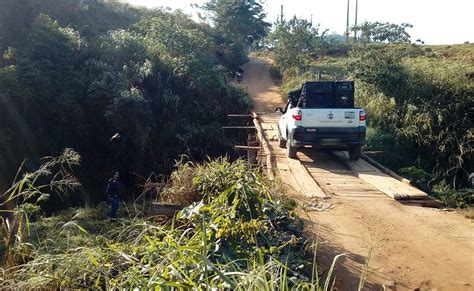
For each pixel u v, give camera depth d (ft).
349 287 16.53
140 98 56.90
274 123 63.98
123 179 57.72
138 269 13.28
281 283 11.55
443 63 61.41
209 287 11.29
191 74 69.10
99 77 60.03
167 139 61.98
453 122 48.26
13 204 31.53
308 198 28.63
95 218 36.22
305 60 122.21
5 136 51.47
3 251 19.40
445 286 16.78
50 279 14.06
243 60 150.51
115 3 115.75
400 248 20.43
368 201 28.32
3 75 53.36
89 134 57.00
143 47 69.46
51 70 57.88
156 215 24.70
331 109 37.96
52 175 50.78
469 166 45.39
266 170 35.91
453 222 24.23
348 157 42.70
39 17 68.33
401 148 47.98
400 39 91.91
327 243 20.86
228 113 73.56
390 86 55.98
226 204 18.71
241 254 15.23
